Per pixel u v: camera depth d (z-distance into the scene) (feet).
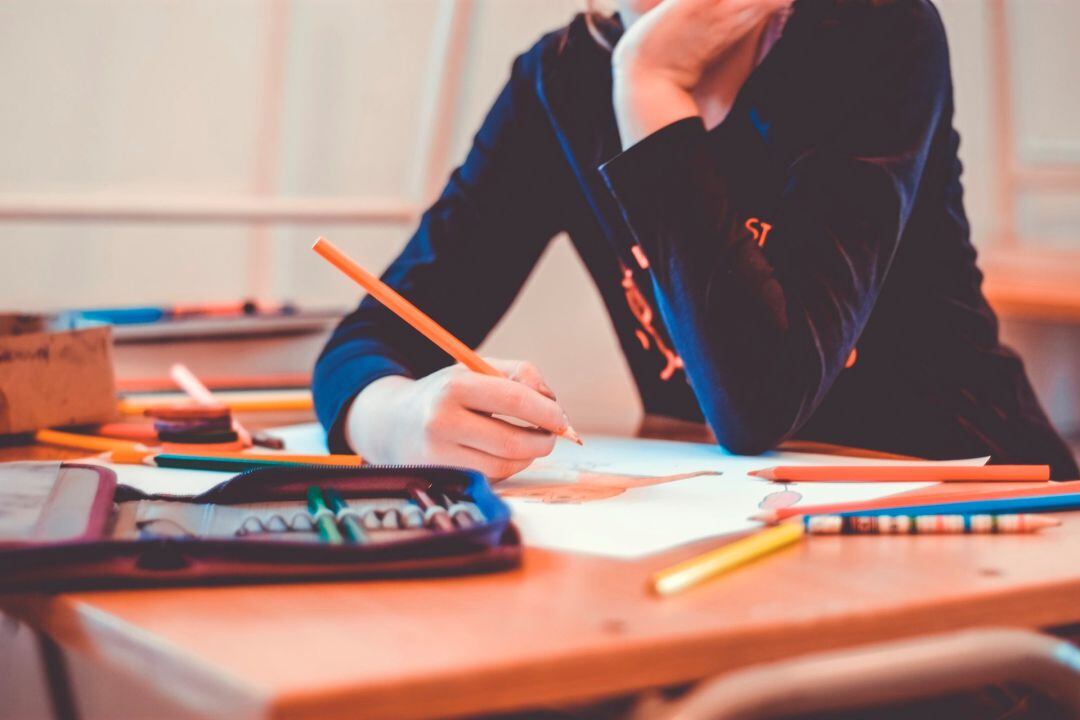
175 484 2.52
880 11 3.20
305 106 8.87
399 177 9.34
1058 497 2.25
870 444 3.50
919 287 3.44
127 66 8.29
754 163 3.39
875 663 1.34
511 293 4.09
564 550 1.95
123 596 1.69
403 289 3.81
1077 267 10.59
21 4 7.89
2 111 7.95
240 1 8.59
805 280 2.94
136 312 4.43
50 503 2.04
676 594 1.69
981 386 3.49
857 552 1.94
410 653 1.41
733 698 1.29
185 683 1.41
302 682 1.31
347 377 3.17
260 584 1.75
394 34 9.12
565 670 1.41
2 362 3.25
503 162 4.00
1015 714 2.32
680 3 2.96
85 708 3.15
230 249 8.97
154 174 8.50
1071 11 11.70
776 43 3.35
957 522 2.09
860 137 3.10
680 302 2.93
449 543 1.78
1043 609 1.74
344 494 2.23
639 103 2.99
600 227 3.97
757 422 2.87
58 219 6.56
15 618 1.77
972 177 11.87
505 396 2.52
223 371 4.48
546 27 9.43
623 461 2.85
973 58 11.75
